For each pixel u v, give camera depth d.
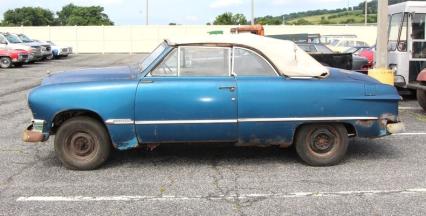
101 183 6.22
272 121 6.58
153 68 6.59
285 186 6.06
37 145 8.23
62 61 34.00
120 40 49.69
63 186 6.12
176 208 5.37
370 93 6.73
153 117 6.49
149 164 7.02
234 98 6.50
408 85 11.65
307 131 6.75
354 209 5.31
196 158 7.29
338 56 13.12
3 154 7.67
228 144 6.75
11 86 17.62
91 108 6.47
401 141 8.33
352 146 7.99
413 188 5.96
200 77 6.58
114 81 6.57
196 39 6.68
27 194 5.84
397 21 13.01
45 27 49.28
